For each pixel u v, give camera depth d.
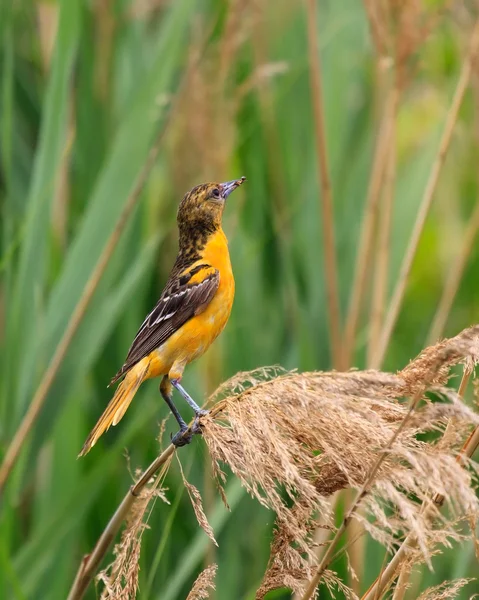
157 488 6.96
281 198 12.47
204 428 5.97
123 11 11.99
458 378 10.51
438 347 5.54
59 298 10.20
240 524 10.73
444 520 5.64
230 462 5.75
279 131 12.62
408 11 11.09
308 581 6.45
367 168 13.02
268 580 6.08
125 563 6.51
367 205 11.68
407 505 5.00
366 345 12.19
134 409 11.38
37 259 10.18
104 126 11.82
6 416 9.89
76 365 10.09
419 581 9.52
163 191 12.96
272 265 12.14
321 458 5.86
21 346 10.02
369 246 11.45
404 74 11.38
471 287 13.50
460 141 14.39
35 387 10.00
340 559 9.62
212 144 12.24
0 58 11.42
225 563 10.50
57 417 9.95
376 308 11.48
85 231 10.34
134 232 11.80
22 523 11.26
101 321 10.20
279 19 12.95
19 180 11.90
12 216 10.95
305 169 12.62
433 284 14.00
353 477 5.59
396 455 5.40
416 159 14.37
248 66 13.29
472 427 5.82
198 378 11.79
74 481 10.29
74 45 10.30
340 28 12.79
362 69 13.70
